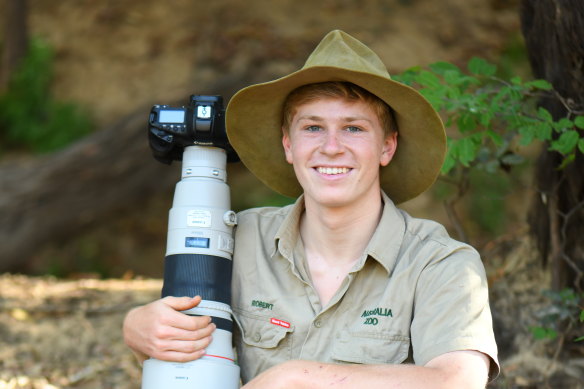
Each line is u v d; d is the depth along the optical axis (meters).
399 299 3.02
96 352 5.47
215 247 3.17
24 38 13.23
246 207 11.71
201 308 3.07
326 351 3.06
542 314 4.13
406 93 2.98
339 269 3.17
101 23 13.73
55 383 5.04
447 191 9.05
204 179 3.25
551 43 4.12
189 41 13.40
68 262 11.76
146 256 12.07
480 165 4.51
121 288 6.84
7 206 9.84
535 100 4.39
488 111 3.94
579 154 4.20
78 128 12.78
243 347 3.21
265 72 12.43
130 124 10.35
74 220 10.23
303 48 12.88
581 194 4.30
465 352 2.83
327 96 3.02
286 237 3.17
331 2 13.41
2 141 12.88
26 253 10.09
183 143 3.27
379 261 3.07
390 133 3.19
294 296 3.16
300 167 3.08
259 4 13.55
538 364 4.53
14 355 5.33
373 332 3.01
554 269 4.44
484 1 13.35
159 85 13.14
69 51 13.55
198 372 2.98
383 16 13.24
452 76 4.12
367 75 2.91
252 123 3.27
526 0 4.38
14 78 13.05
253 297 3.20
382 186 3.43
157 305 3.04
